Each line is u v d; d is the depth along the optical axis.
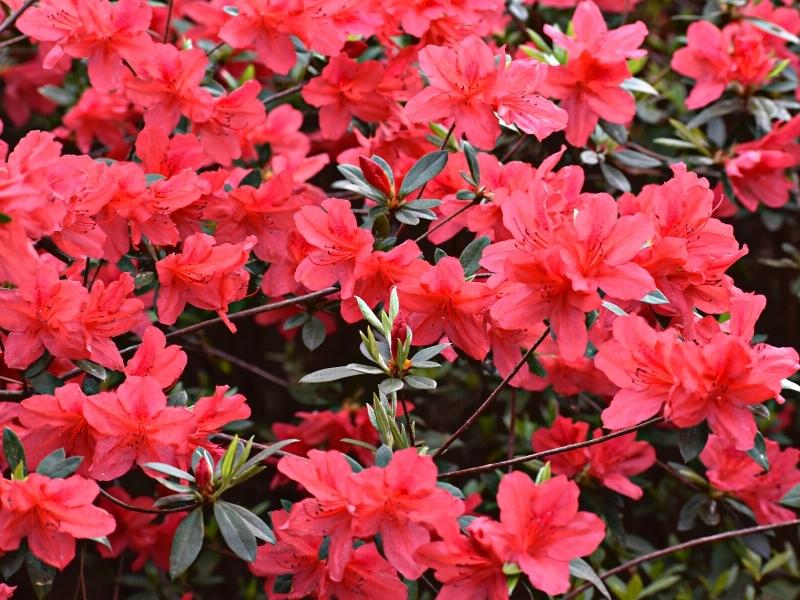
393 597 0.68
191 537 0.68
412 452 0.61
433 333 0.73
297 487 1.03
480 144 0.78
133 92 0.81
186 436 0.66
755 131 1.00
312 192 0.95
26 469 0.67
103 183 0.72
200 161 0.79
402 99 0.90
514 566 0.64
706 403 0.66
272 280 0.82
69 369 0.85
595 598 1.02
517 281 0.66
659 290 0.69
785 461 0.91
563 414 1.04
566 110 0.87
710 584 1.04
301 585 0.70
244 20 0.83
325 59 0.92
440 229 0.82
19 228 0.60
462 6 0.87
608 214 0.65
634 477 0.96
